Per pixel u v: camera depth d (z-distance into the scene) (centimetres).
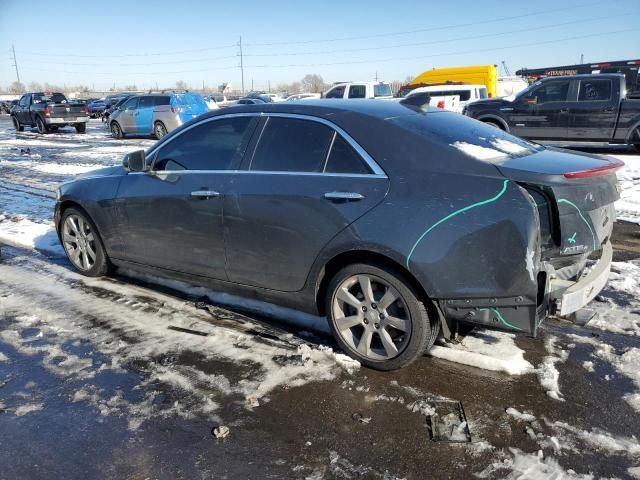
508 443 260
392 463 249
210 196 372
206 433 272
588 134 1216
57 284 486
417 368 329
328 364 334
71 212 493
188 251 398
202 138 397
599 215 306
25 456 258
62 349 362
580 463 246
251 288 373
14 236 643
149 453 259
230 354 351
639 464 245
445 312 296
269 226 345
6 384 321
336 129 333
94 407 296
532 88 1280
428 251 287
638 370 321
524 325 281
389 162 310
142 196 418
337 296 332
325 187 323
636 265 506
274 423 279
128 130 1948
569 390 303
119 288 471
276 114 364
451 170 296
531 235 271
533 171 286
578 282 304
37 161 1349
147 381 321
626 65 2100
